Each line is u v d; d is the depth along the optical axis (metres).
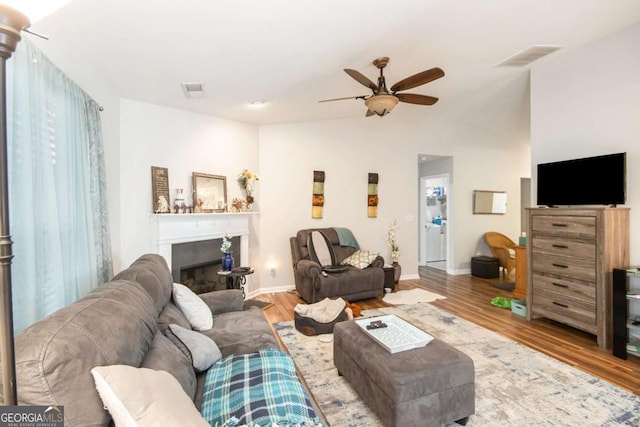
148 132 3.46
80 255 2.13
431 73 2.71
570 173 3.19
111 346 1.03
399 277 5.31
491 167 6.24
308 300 4.16
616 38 2.90
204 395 1.46
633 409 1.94
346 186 5.27
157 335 1.54
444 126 5.88
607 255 2.76
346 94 3.81
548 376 2.33
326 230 4.86
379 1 2.04
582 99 3.18
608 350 2.74
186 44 2.29
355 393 2.16
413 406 1.68
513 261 5.51
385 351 1.93
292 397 1.38
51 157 1.75
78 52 2.27
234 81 3.05
